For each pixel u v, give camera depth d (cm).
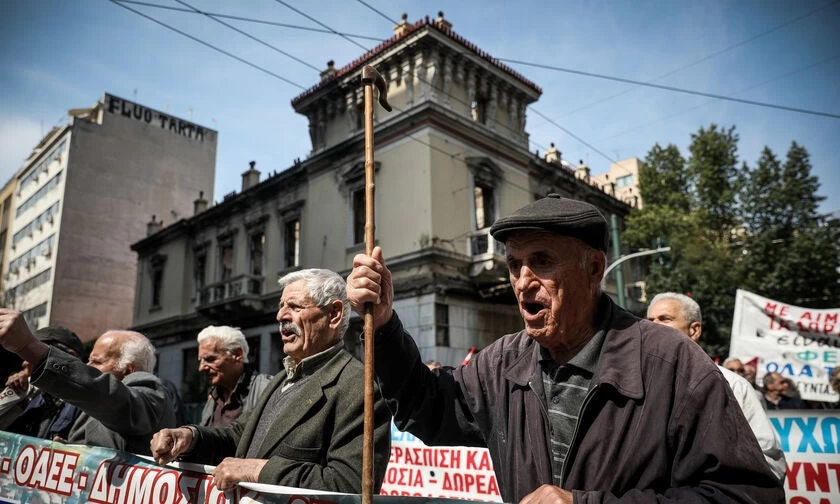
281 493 181
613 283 2003
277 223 1931
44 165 3731
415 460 416
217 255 2205
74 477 244
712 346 1662
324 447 221
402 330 170
